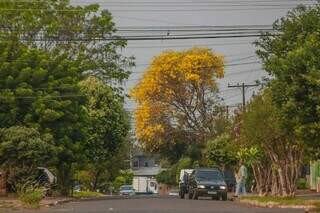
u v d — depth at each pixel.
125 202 38.62
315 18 27.20
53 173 52.16
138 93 69.88
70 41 62.69
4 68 45.47
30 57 46.78
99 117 53.03
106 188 89.06
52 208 33.59
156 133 69.56
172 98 69.62
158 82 69.44
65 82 47.41
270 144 36.88
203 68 69.25
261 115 35.94
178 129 70.06
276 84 25.89
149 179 102.19
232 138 50.12
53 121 45.66
